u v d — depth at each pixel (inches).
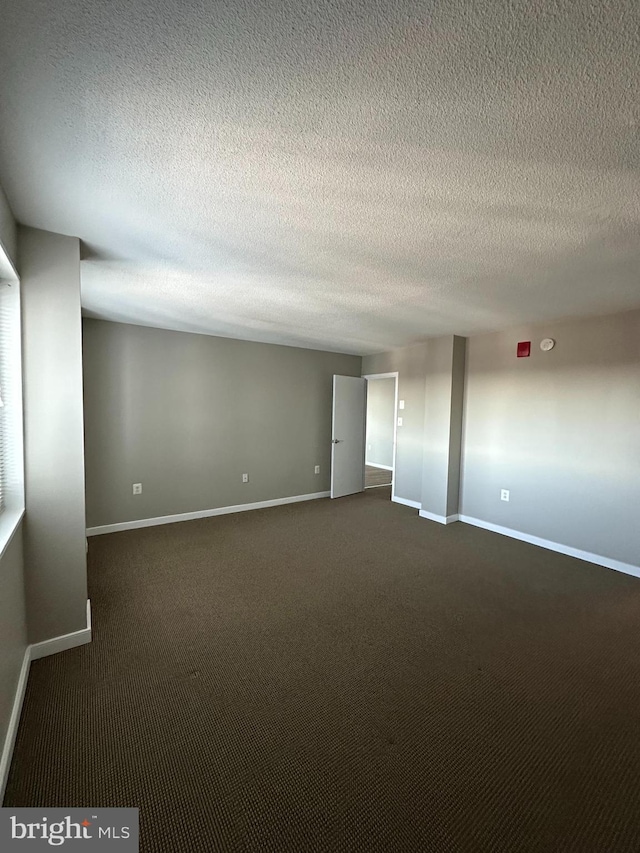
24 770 59.7
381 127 48.2
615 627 102.5
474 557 149.3
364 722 70.7
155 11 34.5
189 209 70.2
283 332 183.6
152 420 179.6
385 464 367.6
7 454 80.2
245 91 43.2
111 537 165.6
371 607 111.6
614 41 35.6
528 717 72.4
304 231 77.4
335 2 33.4
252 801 55.9
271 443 218.2
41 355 82.0
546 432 158.9
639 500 133.5
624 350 136.6
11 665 67.7
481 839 51.5
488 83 41.0
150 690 77.5
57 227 78.6
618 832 52.6
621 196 62.2
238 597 116.5
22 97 43.9
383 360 241.1
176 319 159.9
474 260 90.1
